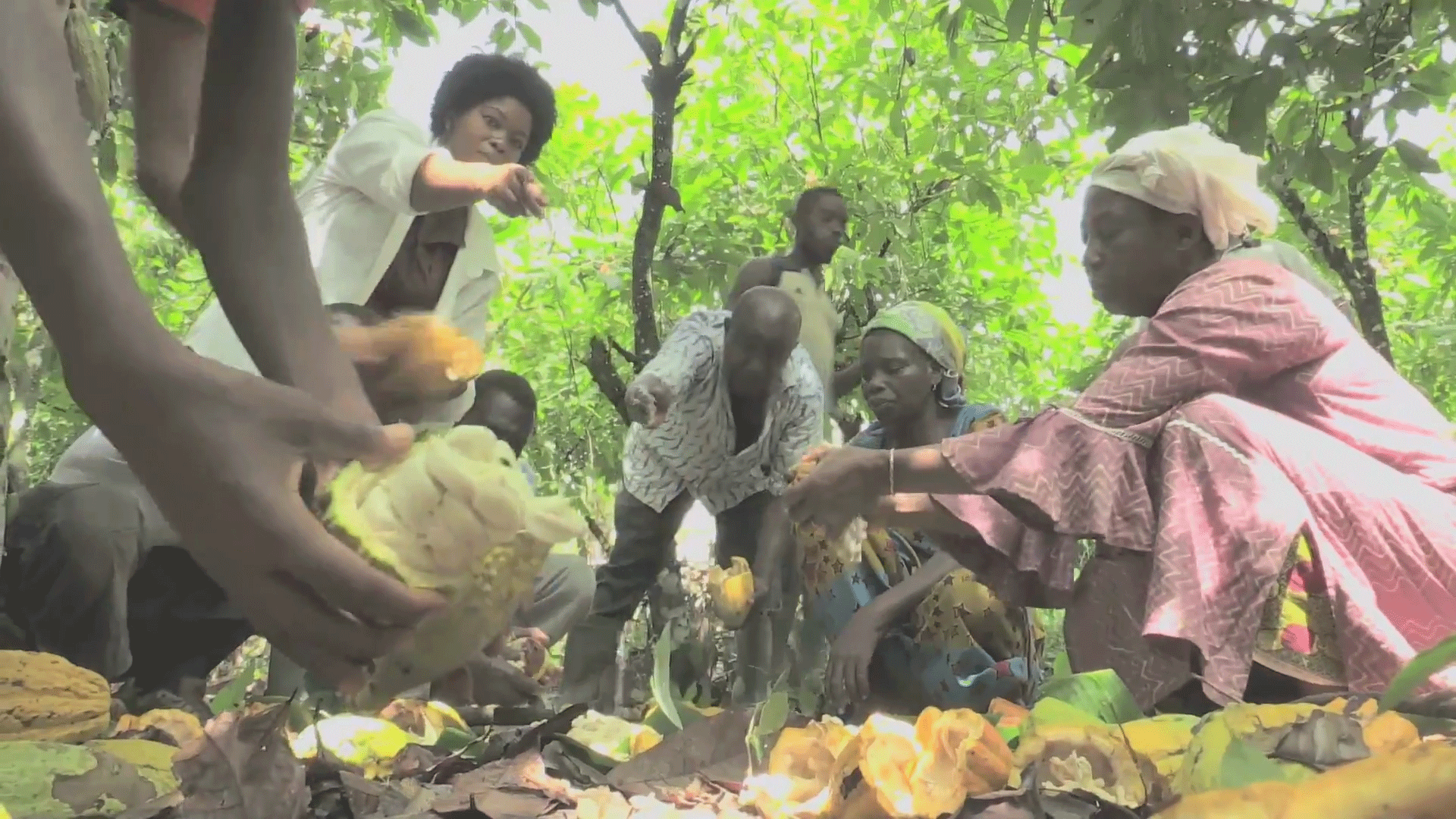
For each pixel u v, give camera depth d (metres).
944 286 6.16
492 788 1.20
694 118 6.20
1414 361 6.62
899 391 2.87
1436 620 1.85
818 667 2.98
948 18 4.52
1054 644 5.38
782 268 4.31
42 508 2.15
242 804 1.05
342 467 0.90
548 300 6.59
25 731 1.35
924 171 5.61
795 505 1.98
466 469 0.89
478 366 1.33
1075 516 1.92
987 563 2.13
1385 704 0.91
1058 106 5.41
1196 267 2.24
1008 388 7.69
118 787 1.14
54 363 3.94
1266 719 1.21
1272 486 1.84
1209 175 2.13
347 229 2.61
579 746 1.35
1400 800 0.84
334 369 1.08
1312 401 2.06
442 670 0.91
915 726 1.12
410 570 0.86
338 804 1.18
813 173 5.74
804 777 1.14
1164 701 1.98
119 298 0.71
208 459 0.71
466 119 2.97
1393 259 6.90
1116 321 7.59
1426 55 3.63
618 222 6.38
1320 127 3.77
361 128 2.58
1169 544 1.84
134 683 2.34
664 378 3.14
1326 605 1.85
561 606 3.21
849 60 5.79
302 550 0.73
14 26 0.72
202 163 1.11
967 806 1.07
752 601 2.79
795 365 3.41
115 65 3.32
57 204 0.69
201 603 2.54
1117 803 1.07
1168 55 2.90
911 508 2.08
